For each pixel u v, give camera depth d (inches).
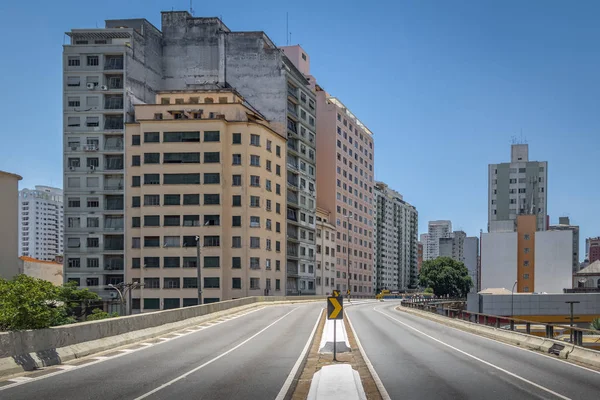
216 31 3560.5
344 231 4660.4
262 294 3105.3
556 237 3732.8
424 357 735.1
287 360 689.6
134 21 3521.2
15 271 1780.3
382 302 3654.0
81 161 3198.8
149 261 3009.4
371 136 5551.2
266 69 3521.2
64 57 3235.7
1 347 543.5
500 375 577.3
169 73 3555.6
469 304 2755.9
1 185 1745.8
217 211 3014.3
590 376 570.6
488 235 3885.3
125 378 533.0
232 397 450.9
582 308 2640.3
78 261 3154.5
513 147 4724.4
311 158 3993.6
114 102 3225.9
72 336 680.4
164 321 1064.8
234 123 3112.7
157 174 3053.6
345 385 441.1
